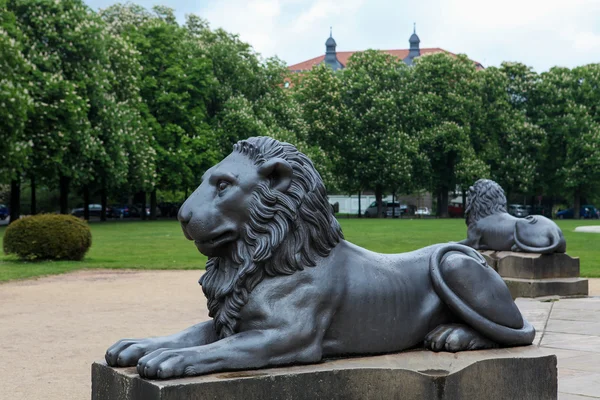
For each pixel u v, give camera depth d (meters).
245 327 3.06
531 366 3.44
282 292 3.06
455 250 3.67
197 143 40.66
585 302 8.91
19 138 29.50
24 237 16.00
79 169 32.78
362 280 3.28
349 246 3.38
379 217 50.44
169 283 12.39
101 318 8.54
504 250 9.91
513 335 3.58
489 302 3.52
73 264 15.53
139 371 2.78
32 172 31.88
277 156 3.14
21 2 31.53
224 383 2.74
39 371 5.75
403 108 48.84
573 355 5.66
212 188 3.12
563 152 51.06
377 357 3.29
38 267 14.80
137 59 38.34
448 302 3.47
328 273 3.18
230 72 46.19
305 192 3.16
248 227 3.07
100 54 33.81
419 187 49.59
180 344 3.12
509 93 51.50
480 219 10.22
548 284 9.42
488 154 50.09
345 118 47.44
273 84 48.19
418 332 3.45
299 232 3.12
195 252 18.70
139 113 38.66
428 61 49.53
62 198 35.47
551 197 58.16
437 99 48.03
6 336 7.34
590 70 51.75
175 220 43.28
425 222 38.03
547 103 50.88
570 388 4.56
